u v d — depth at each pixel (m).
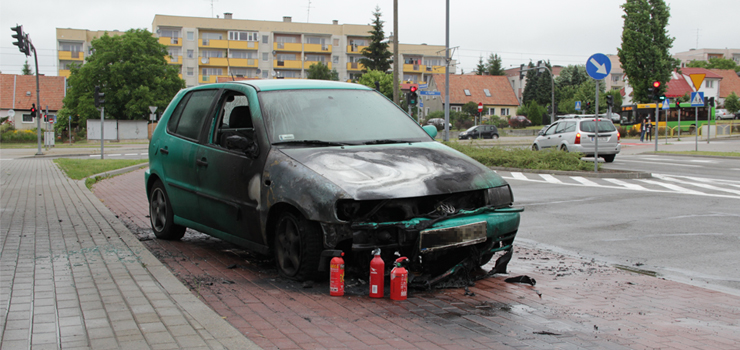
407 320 4.23
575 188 14.66
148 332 3.59
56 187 13.52
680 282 5.71
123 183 15.97
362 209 4.82
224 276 5.54
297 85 6.24
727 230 8.72
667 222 9.48
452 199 5.13
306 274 5.03
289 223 5.21
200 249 6.87
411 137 6.01
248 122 6.44
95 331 3.61
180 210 6.88
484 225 5.03
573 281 5.63
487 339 3.85
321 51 103.75
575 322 4.30
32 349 3.30
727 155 26.58
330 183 4.81
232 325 4.00
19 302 4.25
